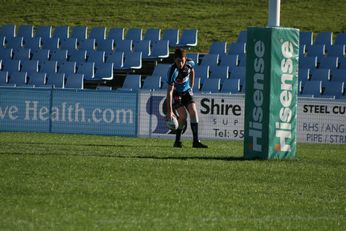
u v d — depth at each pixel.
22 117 83.44
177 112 66.31
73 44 125.25
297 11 155.38
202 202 38.16
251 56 56.88
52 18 154.00
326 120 78.88
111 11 157.88
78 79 106.81
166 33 127.50
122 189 41.06
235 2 163.12
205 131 79.81
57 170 47.69
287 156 57.72
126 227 31.69
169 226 32.19
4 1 165.38
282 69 56.31
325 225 34.00
